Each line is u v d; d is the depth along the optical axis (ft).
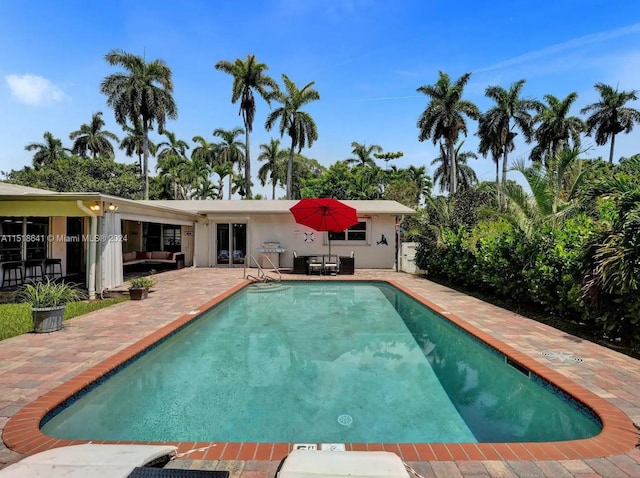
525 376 15.92
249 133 125.49
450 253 41.29
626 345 18.86
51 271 40.40
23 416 11.39
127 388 16.35
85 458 7.85
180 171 146.61
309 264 49.67
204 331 25.61
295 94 119.65
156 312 25.86
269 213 57.06
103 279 31.68
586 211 27.81
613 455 9.75
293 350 21.63
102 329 21.18
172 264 59.77
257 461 9.48
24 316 24.20
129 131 140.26
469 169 161.89
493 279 31.09
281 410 14.30
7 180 105.60
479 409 14.56
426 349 21.94
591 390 13.35
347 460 7.88
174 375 17.85
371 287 43.96
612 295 18.67
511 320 24.41
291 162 121.80
